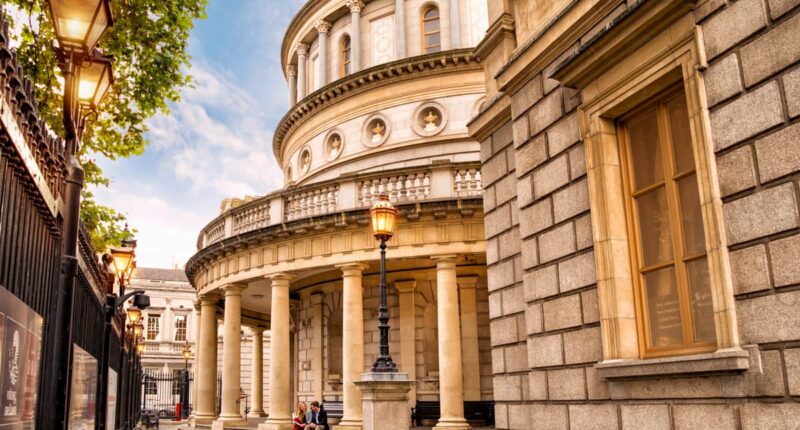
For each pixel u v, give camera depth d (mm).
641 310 9438
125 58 19141
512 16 13719
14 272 7113
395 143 36656
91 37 7973
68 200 8031
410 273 30859
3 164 6531
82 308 13938
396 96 37375
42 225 8484
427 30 40875
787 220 7055
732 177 7750
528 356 11609
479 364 29047
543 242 11336
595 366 9562
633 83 9344
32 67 17031
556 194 11062
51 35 17266
